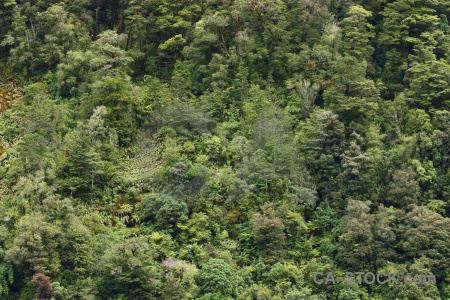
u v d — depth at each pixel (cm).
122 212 10725
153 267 9900
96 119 11181
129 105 11494
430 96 11606
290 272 10094
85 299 9625
